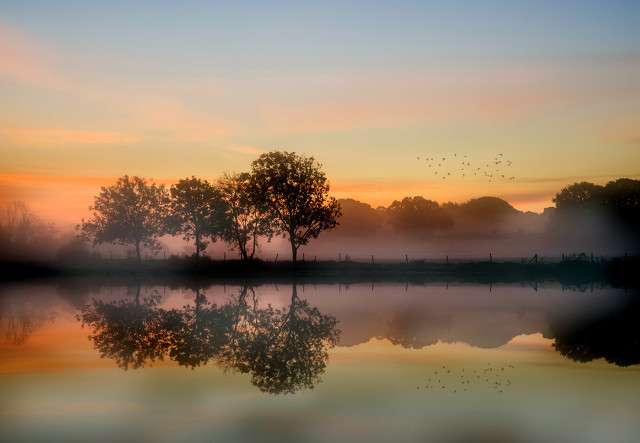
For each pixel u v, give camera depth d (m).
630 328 23.67
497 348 19.55
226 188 84.06
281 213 80.94
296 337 22.30
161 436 10.55
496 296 38.59
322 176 79.88
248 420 11.49
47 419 11.65
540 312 29.25
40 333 23.72
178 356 18.47
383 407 12.37
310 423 11.23
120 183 87.75
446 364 16.98
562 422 11.21
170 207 86.12
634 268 61.16
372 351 19.20
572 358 17.70
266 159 79.56
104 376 15.65
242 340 21.72
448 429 10.81
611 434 10.48
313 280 59.25
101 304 35.84
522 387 14.08
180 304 35.47
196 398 13.24
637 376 15.24
